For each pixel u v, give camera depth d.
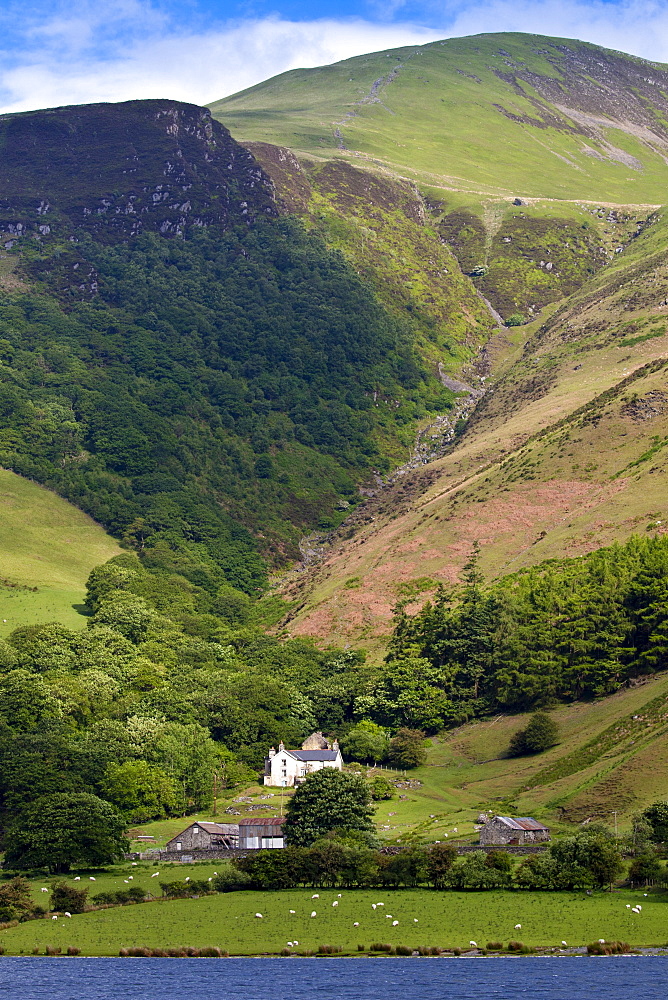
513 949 125.50
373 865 150.25
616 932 129.12
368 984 116.56
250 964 125.44
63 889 145.50
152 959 127.88
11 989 118.75
